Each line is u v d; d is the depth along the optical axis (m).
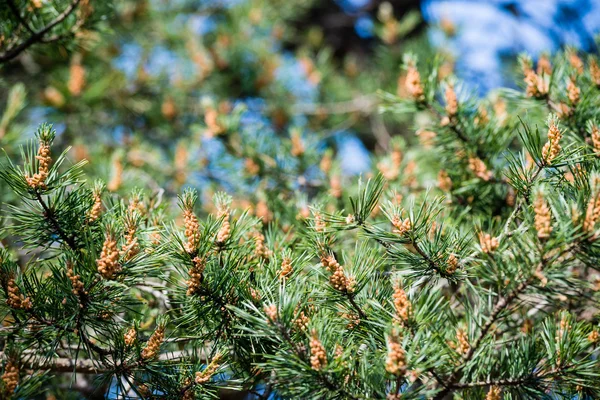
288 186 1.66
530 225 1.20
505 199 1.44
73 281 1.22
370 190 1.28
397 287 1.22
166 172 2.04
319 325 1.22
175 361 1.27
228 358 1.28
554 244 1.18
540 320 1.36
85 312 1.23
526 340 1.28
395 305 1.22
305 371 1.21
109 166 1.66
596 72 1.42
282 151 1.69
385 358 1.20
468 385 1.22
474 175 1.45
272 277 1.28
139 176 1.67
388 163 1.58
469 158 1.44
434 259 1.25
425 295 1.24
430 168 1.59
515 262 1.20
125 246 1.24
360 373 1.22
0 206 1.51
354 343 1.26
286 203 1.54
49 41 1.49
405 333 1.21
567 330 1.24
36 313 1.24
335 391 1.21
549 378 1.23
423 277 1.26
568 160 1.26
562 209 1.20
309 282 1.29
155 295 1.40
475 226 1.28
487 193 1.44
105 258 1.22
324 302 1.26
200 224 1.28
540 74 1.44
